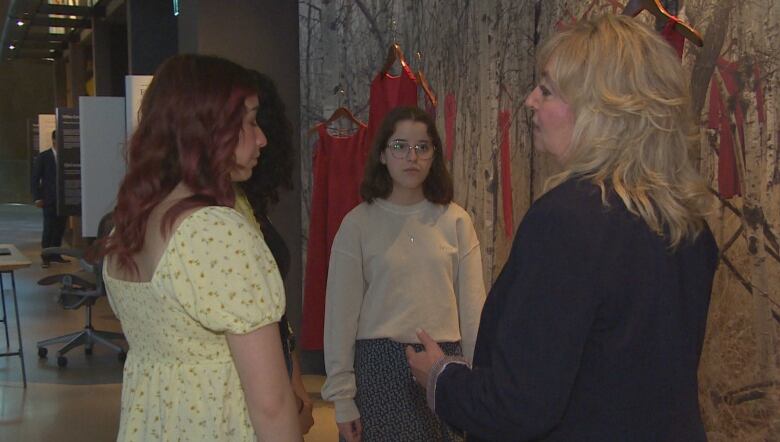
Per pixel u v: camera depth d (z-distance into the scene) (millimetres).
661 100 1168
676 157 1204
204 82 1312
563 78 1222
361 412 2211
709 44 2023
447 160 3576
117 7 9633
